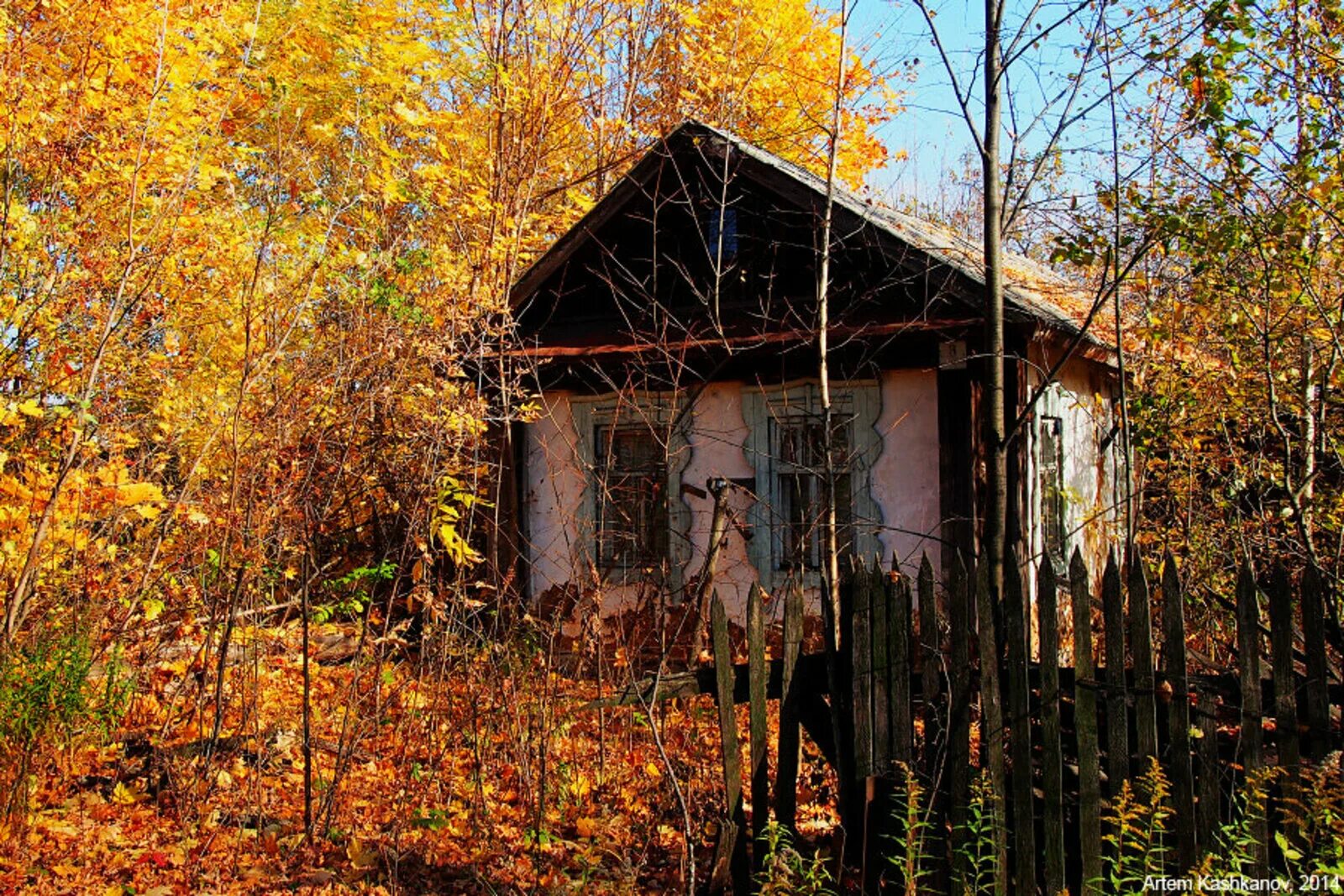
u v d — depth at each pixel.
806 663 4.61
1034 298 10.16
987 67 6.16
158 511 6.54
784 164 10.11
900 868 4.21
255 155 8.92
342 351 7.46
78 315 6.84
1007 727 4.21
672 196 9.75
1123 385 7.47
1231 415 8.25
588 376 10.34
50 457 6.56
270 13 8.95
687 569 9.86
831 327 8.74
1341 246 7.18
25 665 5.26
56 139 6.74
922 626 4.34
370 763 6.45
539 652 6.77
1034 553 9.35
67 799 5.64
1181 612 3.86
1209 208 7.01
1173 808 3.88
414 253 8.45
